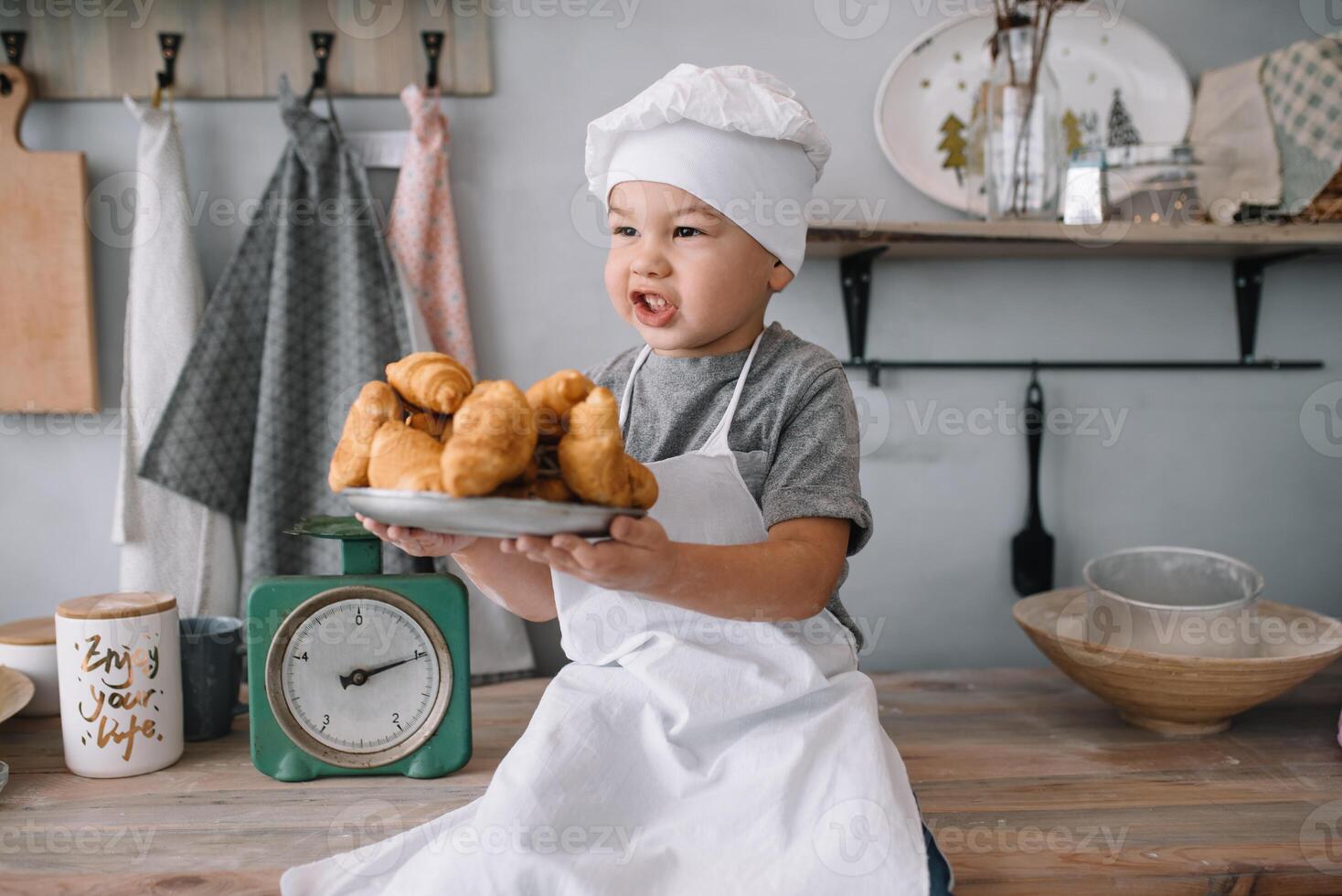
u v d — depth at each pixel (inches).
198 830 33.1
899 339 52.1
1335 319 54.7
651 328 33.1
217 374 45.4
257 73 47.7
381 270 46.3
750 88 31.8
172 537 46.1
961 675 50.6
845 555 31.5
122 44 47.0
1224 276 53.7
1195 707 40.1
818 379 33.9
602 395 24.7
